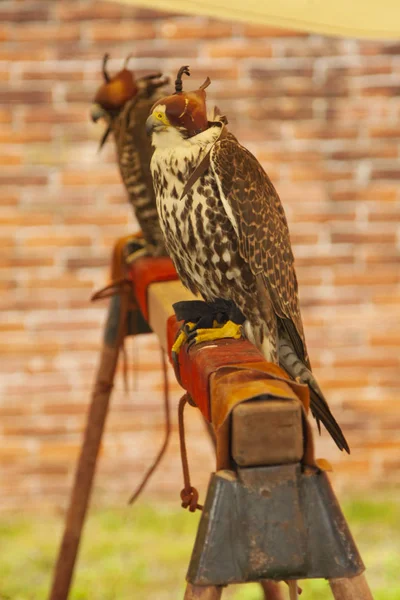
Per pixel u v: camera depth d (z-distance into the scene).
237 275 3.54
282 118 8.84
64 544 5.67
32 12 8.57
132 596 7.35
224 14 4.11
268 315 3.61
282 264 3.69
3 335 8.98
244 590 7.37
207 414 2.66
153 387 9.12
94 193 8.88
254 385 2.31
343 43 8.74
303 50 8.73
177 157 3.38
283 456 2.17
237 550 2.13
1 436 9.08
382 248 9.05
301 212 8.99
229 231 3.46
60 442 9.11
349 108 8.84
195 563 2.13
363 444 9.23
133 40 8.64
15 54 8.62
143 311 4.79
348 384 9.19
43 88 8.69
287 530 2.14
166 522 8.73
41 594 7.37
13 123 8.73
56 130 8.77
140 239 5.33
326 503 2.17
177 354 3.31
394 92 8.82
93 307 9.02
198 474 9.14
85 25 8.60
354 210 9.00
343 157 8.91
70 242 8.93
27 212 8.87
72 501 5.65
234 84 8.76
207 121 3.49
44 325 8.99
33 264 8.93
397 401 9.19
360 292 9.11
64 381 9.07
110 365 5.50
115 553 8.13
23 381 9.04
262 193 3.54
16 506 9.10
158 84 5.01
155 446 9.16
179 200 3.43
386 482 9.24
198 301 3.44
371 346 9.16
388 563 7.78
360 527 8.52
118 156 4.98
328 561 2.14
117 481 9.16
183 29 8.64
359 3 3.85
